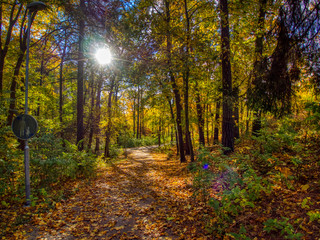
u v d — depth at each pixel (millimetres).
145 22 8062
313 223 2979
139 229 4176
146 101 12156
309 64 4988
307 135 6145
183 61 7762
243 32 9344
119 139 30672
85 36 11969
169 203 5445
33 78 13781
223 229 3508
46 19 12461
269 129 6434
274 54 5531
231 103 7406
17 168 6156
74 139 18078
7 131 6301
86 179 8648
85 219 4754
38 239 3850
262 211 3688
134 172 10930
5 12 11070
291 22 5121
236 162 5367
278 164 4727
